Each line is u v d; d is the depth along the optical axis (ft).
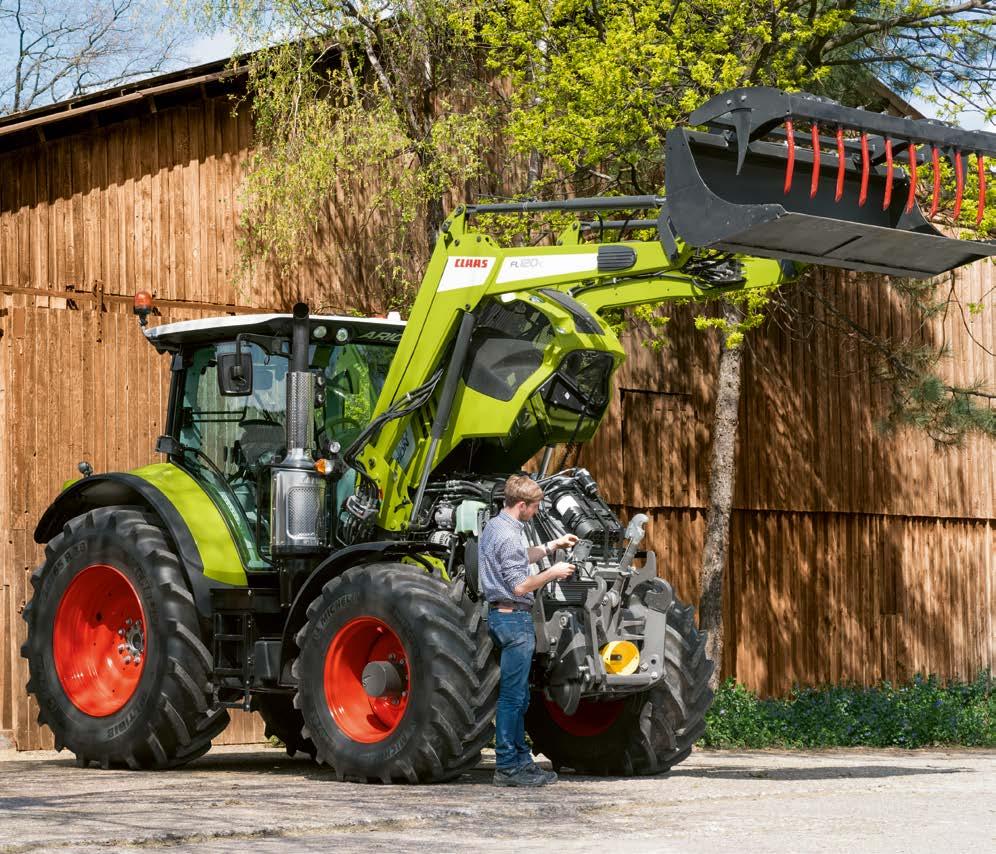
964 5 44.04
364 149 41.96
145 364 39.91
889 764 34.40
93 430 38.45
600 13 42.11
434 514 27.14
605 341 26.86
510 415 26.55
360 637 25.27
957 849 15.94
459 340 26.86
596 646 24.90
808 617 58.03
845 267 24.86
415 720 23.71
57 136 39.81
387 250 45.24
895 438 61.41
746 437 55.72
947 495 64.03
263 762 31.30
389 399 27.53
